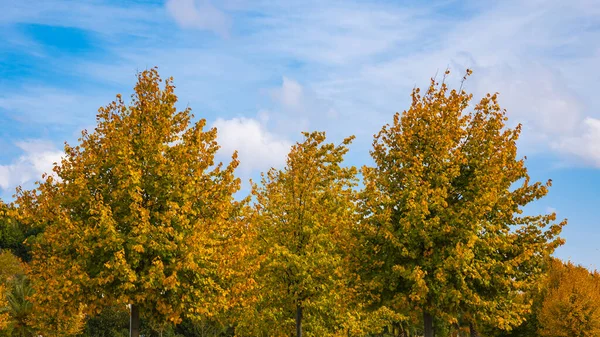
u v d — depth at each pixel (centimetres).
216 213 1895
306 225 2441
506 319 1892
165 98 1997
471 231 1816
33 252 1872
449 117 2038
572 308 3719
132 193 1727
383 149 2119
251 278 1934
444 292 1822
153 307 1892
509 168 2067
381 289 1942
